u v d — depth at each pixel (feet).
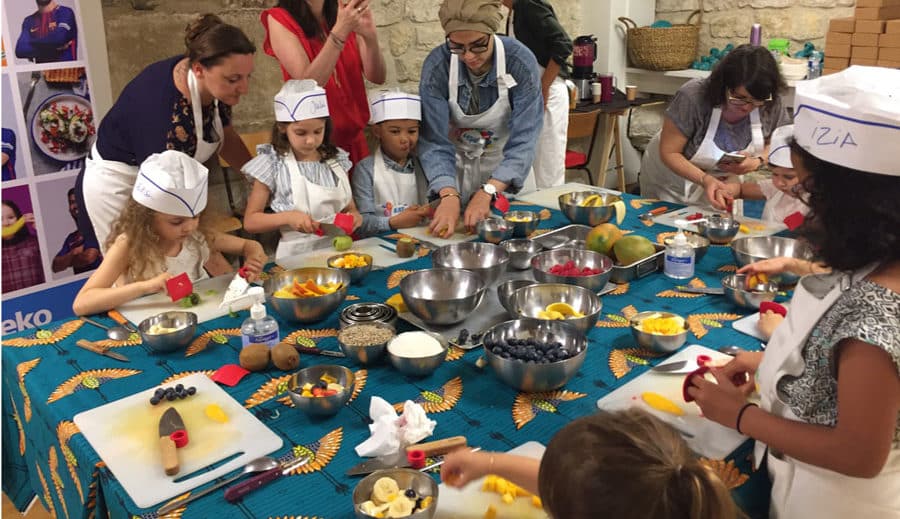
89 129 10.96
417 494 3.84
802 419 3.81
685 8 18.40
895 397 3.31
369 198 9.48
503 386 5.18
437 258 7.20
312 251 8.02
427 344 5.48
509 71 9.10
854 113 3.22
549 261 7.15
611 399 4.93
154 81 8.05
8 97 10.00
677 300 6.61
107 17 11.01
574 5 18.16
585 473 2.80
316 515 3.88
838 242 3.42
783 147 7.82
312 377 5.12
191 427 4.66
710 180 8.98
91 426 4.68
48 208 10.80
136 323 6.28
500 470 3.92
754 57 8.54
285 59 9.58
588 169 17.39
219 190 12.88
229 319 6.38
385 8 14.02
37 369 5.55
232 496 3.98
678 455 2.85
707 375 5.11
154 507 3.95
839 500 3.82
